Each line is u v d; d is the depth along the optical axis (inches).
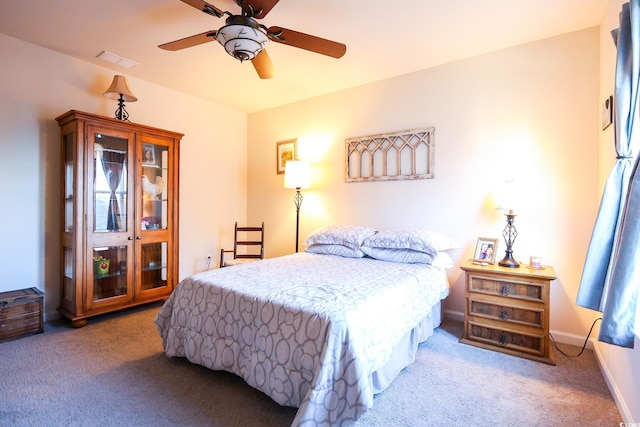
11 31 97.4
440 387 72.1
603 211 63.3
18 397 66.2
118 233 112.7
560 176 97.0
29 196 105.9
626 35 58.7
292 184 140.9
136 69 122.6
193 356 76.5
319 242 124.0
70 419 59.8
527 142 101.8
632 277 50.1
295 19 89.0
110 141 111.7
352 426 58.5
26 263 105.5
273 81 133.0
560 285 97.0
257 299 67.2
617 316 50.8
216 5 83.1
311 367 56.0
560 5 82.3
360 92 135.8
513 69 103.7
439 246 100.6
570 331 95.7
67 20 91.0
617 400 64.6
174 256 130.9
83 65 116.3
